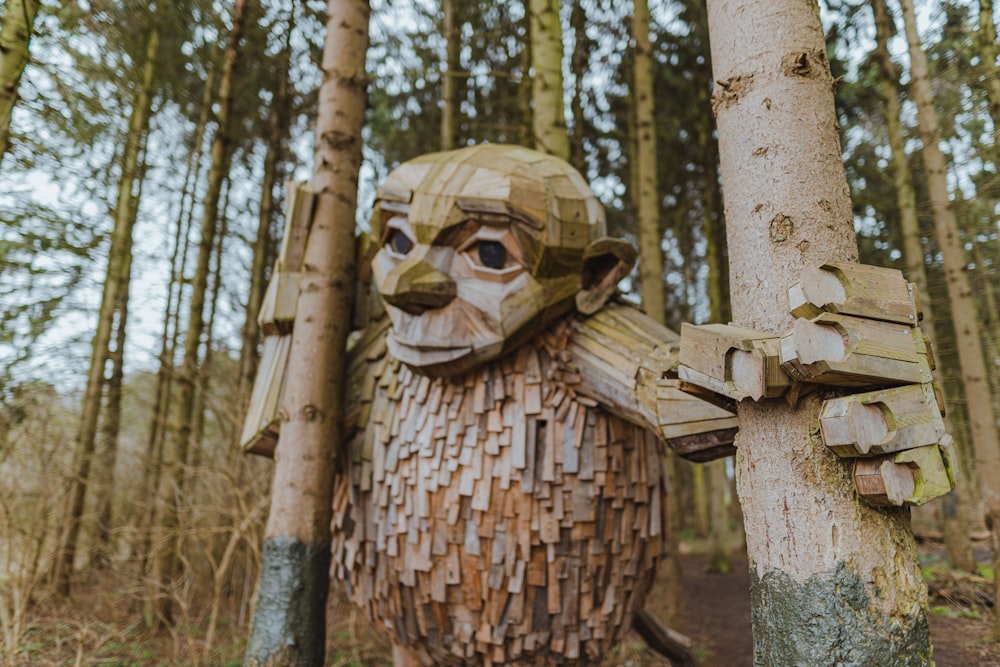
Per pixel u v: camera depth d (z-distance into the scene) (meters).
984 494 3.27
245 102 6.94
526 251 2.33
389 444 2.59
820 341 1.25
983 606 2.97
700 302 9.34
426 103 7.52
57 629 3.97
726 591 6.58
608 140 7.60
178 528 4.58
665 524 2.60
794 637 1.28
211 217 5.86
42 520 4.30
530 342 2.48
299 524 2.60
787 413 1.38
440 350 2.34
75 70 3.99
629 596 2.47
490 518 2.32
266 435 2.82
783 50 1.53
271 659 2.45
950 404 4.60
